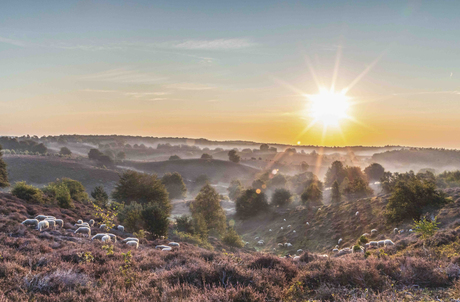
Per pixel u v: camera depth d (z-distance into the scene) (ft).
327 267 29.55
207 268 27.35
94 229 77.30
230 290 20.74
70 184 147.43
